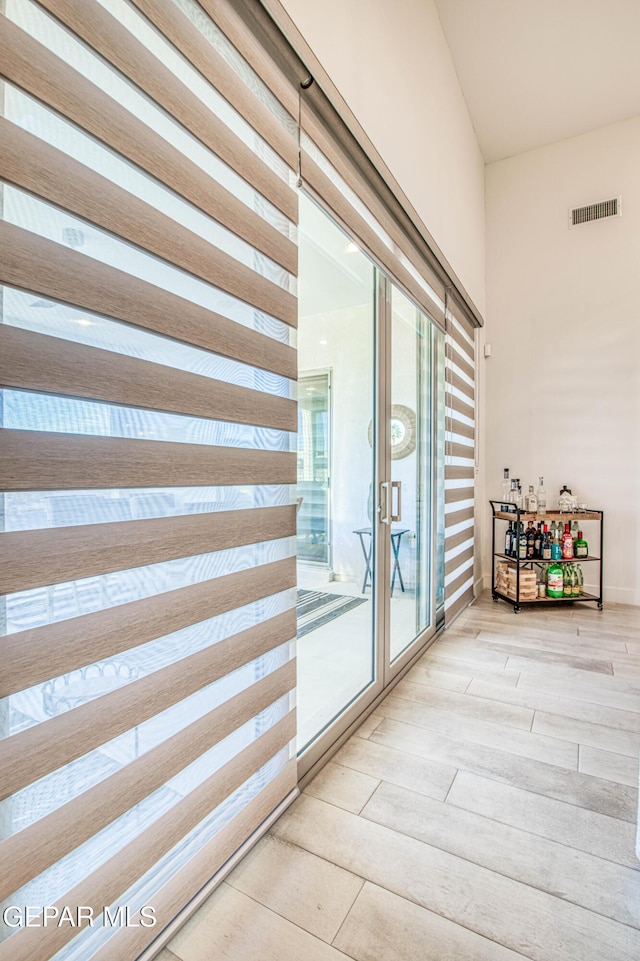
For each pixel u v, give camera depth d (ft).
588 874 4.05
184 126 3.33
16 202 2.41
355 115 5.76
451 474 10.80
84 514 2.74
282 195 4.43
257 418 4.11
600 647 9.36
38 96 2.47
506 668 8.36
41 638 2.51
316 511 6.88
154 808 3.22
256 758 4.19
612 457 12.70
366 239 6.33
